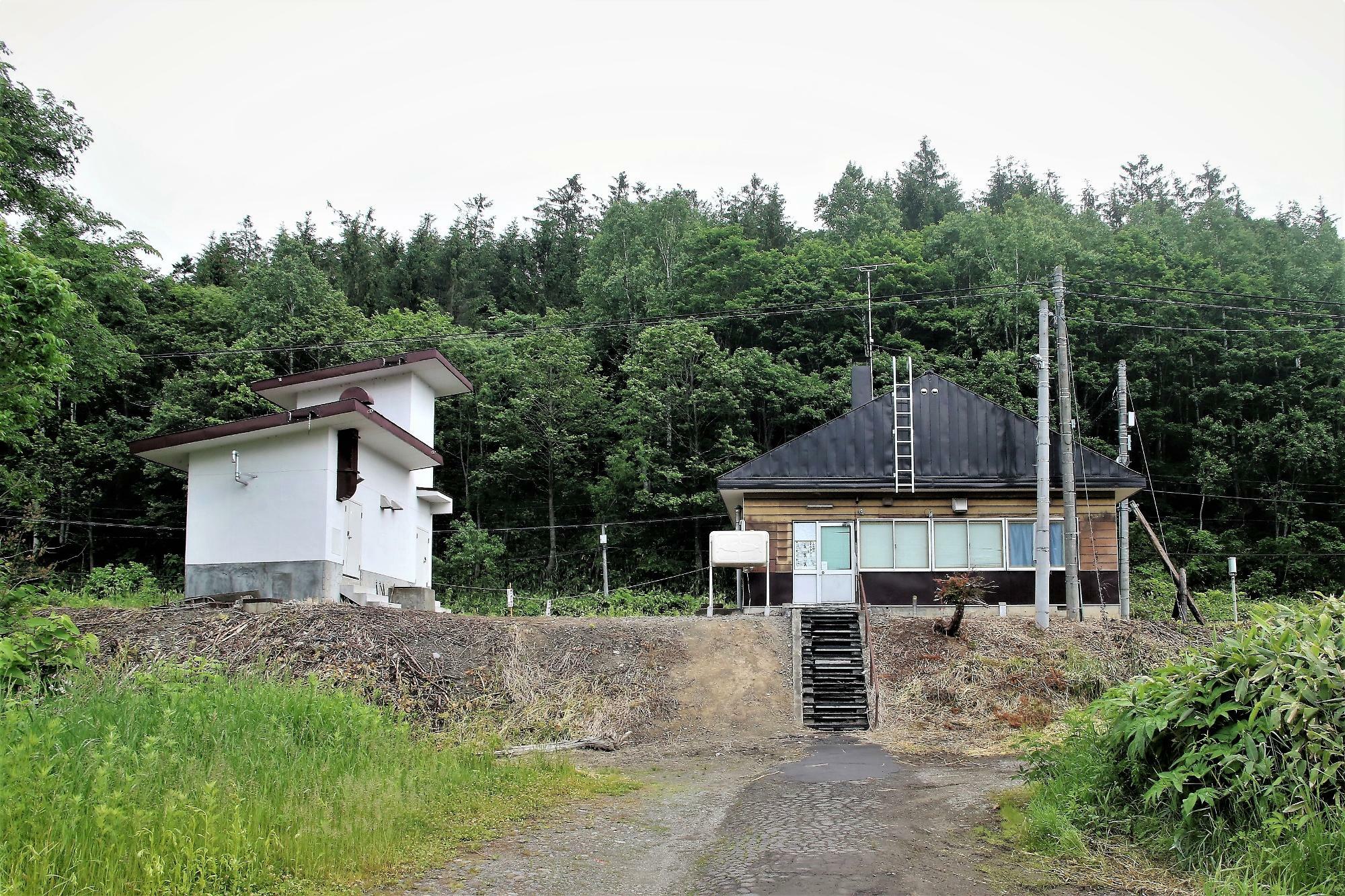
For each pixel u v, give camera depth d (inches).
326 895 241.8
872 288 1841.8
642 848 310.3
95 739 307.7
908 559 889.5
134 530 1491.1
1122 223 2532.0
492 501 1692.9
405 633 637.3
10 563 508.1
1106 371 1685.5
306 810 292.2
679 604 1245.7
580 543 1631.4
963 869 277.4
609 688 632.4
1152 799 304.8
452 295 2214.6
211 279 2193.7
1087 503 888.3
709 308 1860.2
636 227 2176.4
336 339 1574.8
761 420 1702.8
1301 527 1502.2
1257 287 1772.9
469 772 403.5
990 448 904.3
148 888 219.3
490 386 1651.1
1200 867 269.0
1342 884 239.5
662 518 1551.4
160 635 593.3
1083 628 751.7
